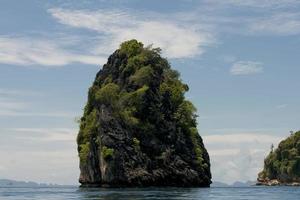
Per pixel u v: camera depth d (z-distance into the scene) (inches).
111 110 5073.8
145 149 5054.1
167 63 5890.8
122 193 3484.3
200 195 3282.5
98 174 5137.8
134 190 4126.5
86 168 5369.1
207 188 5290.4
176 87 5629.9
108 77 5861.2
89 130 5354.3
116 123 4992.6
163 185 5034.5
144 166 4916.3
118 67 5880.9
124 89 5447.8
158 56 5841.5
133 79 5457.7
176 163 5147.6
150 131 5123.0
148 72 5452.8
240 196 3383.4
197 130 5713.6
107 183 4854.8
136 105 5211.6
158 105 5334.6
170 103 5492.1
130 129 5027.1
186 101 5674.2
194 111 5728.3
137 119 5118.1
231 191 4522.6
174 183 5113.2
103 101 5167.3
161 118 5260.8
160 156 5064.0
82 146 5506.9
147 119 5201.8
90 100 5807.1
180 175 5118.1
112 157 4822.8
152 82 5442.9
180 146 5305.1
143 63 5684.1
